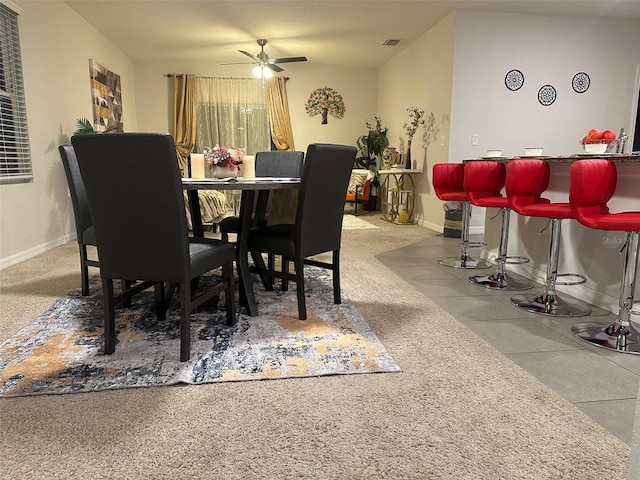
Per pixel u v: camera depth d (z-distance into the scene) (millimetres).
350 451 1334
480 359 1967
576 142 5926
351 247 4738
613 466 1277
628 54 5855
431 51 6184
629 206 2502
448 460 1298
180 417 1502
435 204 6141
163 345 2078
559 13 5562
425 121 6453
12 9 3934
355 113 8938
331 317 2480
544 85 5738
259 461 1287
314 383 1741
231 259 2289
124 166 1773
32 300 2785
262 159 3906
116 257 1922
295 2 5227
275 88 8547
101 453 1317
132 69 8180
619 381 1778
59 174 4855
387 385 1729
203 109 8477
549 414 1537
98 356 1962
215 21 5898
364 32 6387
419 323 2412
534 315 2559
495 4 5246
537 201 2854
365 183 8094
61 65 5012
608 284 2627
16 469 1249
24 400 1604
